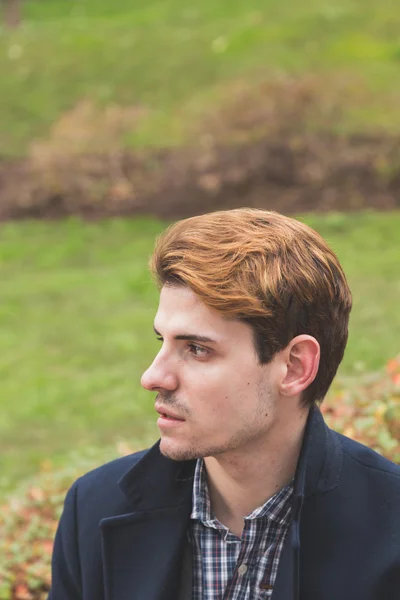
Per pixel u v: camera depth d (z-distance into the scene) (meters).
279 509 1.78
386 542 1.75
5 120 17.81
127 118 17.31
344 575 1.74
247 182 15.88
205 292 1.61
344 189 15.55
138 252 14.39
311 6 20.88
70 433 8.62
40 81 18.72
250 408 1.67
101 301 12.48
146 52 19.22
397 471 1.83
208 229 1.68
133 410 8.98
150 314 11.88
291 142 16.00
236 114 16.73
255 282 1.63
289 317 1.66
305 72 17.73
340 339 1.78
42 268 14.16
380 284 11.65
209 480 1.84
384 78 17.41
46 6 23.95
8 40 20.42
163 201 15.91
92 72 18.78
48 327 11.74
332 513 1.77
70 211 16.05
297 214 15.26
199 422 1.67
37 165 16.53
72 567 1.94
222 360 1.65
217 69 18.41
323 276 1.70
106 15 22.95
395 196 15.39
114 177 16.23
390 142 15.79
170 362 1.68
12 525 4.86
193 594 1.82
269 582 1.77
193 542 1.83
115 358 10.56
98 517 1.91
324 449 1.79
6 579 4.45
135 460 1.95
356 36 19.23
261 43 19.17
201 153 16.23
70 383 9.93
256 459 1.76
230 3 21.92
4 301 12.76
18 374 10.34
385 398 4.29
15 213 16.11
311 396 1.77
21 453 8.23
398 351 9.07
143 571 1.82
